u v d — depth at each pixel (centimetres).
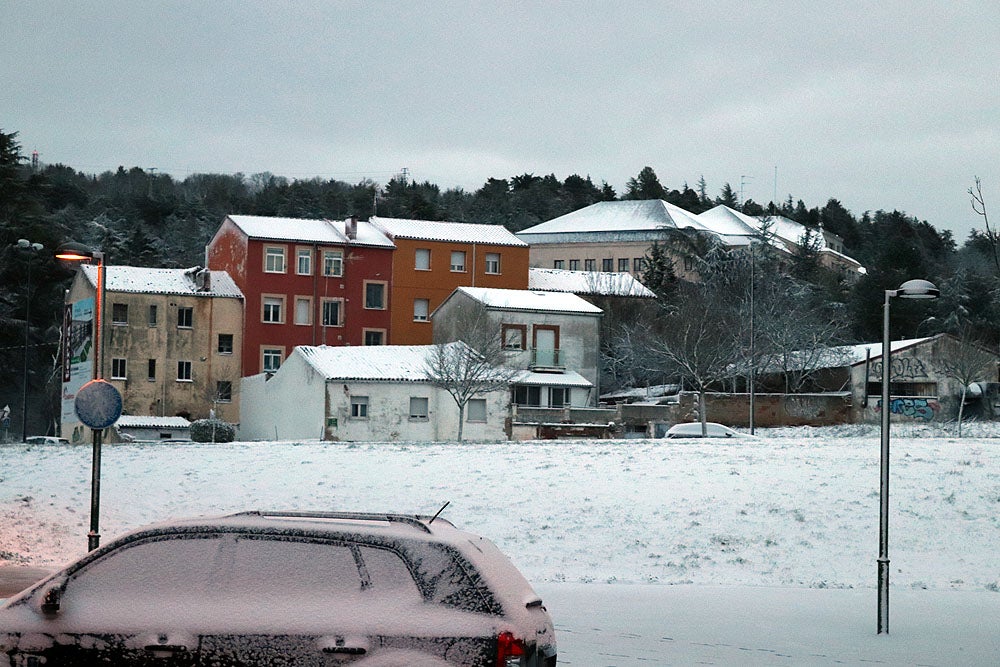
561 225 14350
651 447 4403
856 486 3356
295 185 19575
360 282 9344
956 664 1404
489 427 7400
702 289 9981
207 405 8675
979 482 3369
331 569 909
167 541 938
